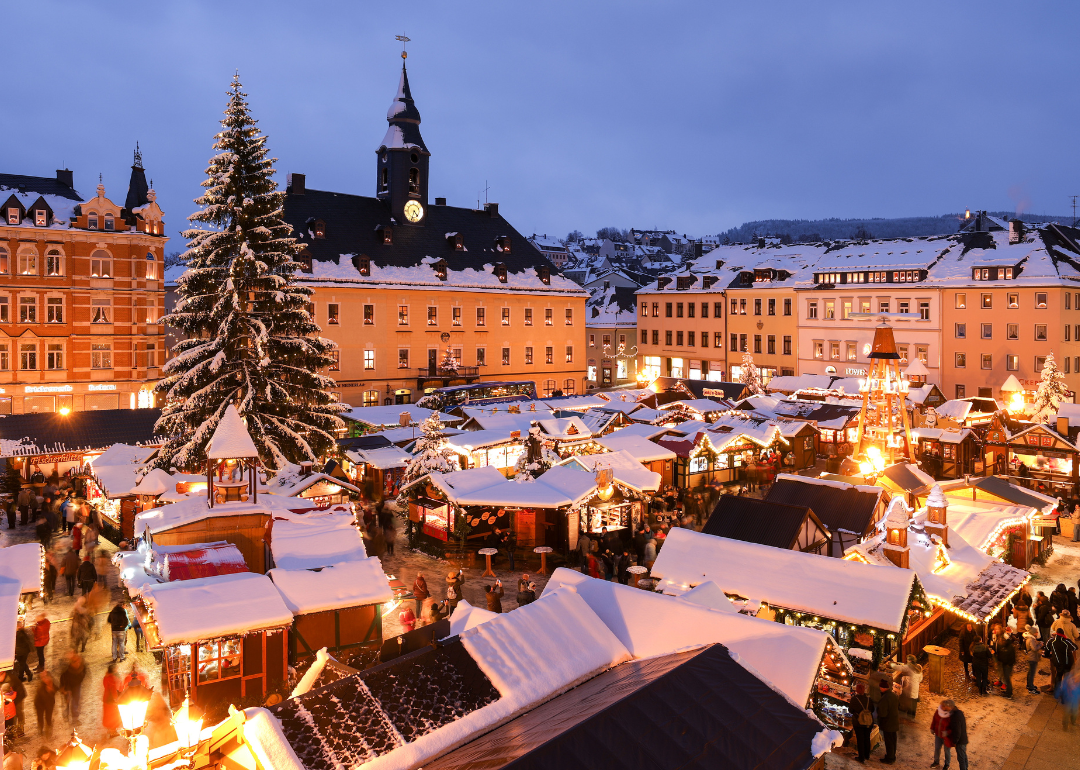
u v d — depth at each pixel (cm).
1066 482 3606
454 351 6919
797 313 7788
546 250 15575
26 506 3056
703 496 3553
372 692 1002
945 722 1369
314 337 3378
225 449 2180
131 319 5266
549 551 2631
